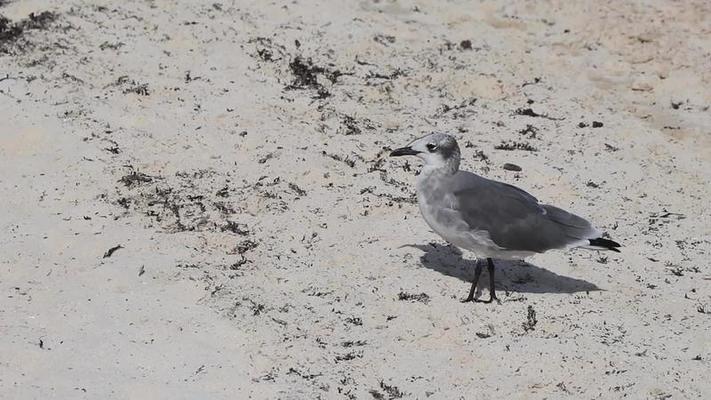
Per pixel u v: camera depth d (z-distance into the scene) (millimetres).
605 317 13195
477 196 12984
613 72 19875
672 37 20844
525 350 12383
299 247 14156
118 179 15180
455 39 20234
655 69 19969
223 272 13461
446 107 18141
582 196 16094
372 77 18641
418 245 14438
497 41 20375
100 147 15766
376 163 16359
